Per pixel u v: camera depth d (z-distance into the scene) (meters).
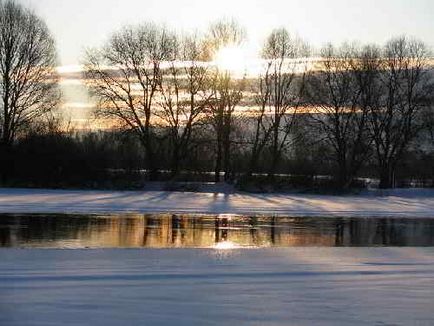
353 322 9.83
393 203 49.38
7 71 60.41
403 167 72.19
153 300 10.95
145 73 64.25
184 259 16.38
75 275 13.16
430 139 69.12
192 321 9.62
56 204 37.72
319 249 19.48
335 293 12.00
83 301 10.70
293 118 66.75
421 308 10.90
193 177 64.56
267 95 66.44
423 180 71.00
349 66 68.06
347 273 14.38
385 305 11.05
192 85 64.44
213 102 64.25
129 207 37.47
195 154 65.50
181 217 32.81
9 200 39.75
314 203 46.66
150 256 16.91
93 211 34.16
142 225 28.17
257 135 65.75
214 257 16.92
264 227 29.14
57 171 57.62
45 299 10.77
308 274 14.11
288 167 65.75
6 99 60.34
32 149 57.81
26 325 9.20
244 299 11.23
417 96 68.44
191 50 64.94
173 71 64.88
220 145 64.44
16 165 57.09
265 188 59.53
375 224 32.56
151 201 43.09
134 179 59.97
